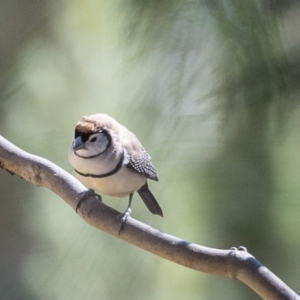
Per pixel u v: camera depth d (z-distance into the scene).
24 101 7.06
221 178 4.77
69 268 6.16
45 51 7.01
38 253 7.74
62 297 6.15
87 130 5.28
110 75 5.71
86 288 6.11
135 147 5.28
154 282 6.39
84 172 5.36
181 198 5.00
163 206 5.28
